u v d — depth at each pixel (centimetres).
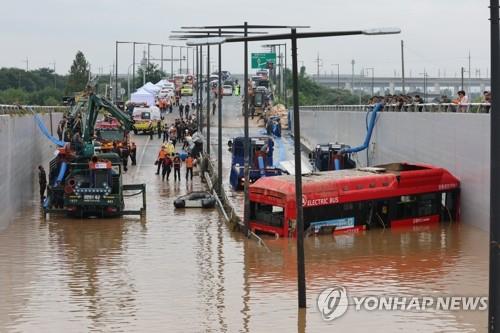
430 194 6325
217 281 4456
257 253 5278
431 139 7012
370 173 6359
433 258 5050
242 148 8494
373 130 8925
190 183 9006
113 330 3500
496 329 2450
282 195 5828
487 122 5856
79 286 4366
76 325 3588
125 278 4562
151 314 3759
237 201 7600
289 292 4166
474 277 4484
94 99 7794
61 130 8962
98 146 9212
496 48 2448
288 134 14300
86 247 5559
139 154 11475
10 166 6850
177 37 7556
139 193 7575
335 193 5953
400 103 8181
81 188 6806
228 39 3928
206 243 5669
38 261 5078
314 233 5897
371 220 6128
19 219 6850
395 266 4825
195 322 3606
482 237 5744
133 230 6247
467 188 6278
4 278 4584
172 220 6712
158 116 14125
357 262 4962
